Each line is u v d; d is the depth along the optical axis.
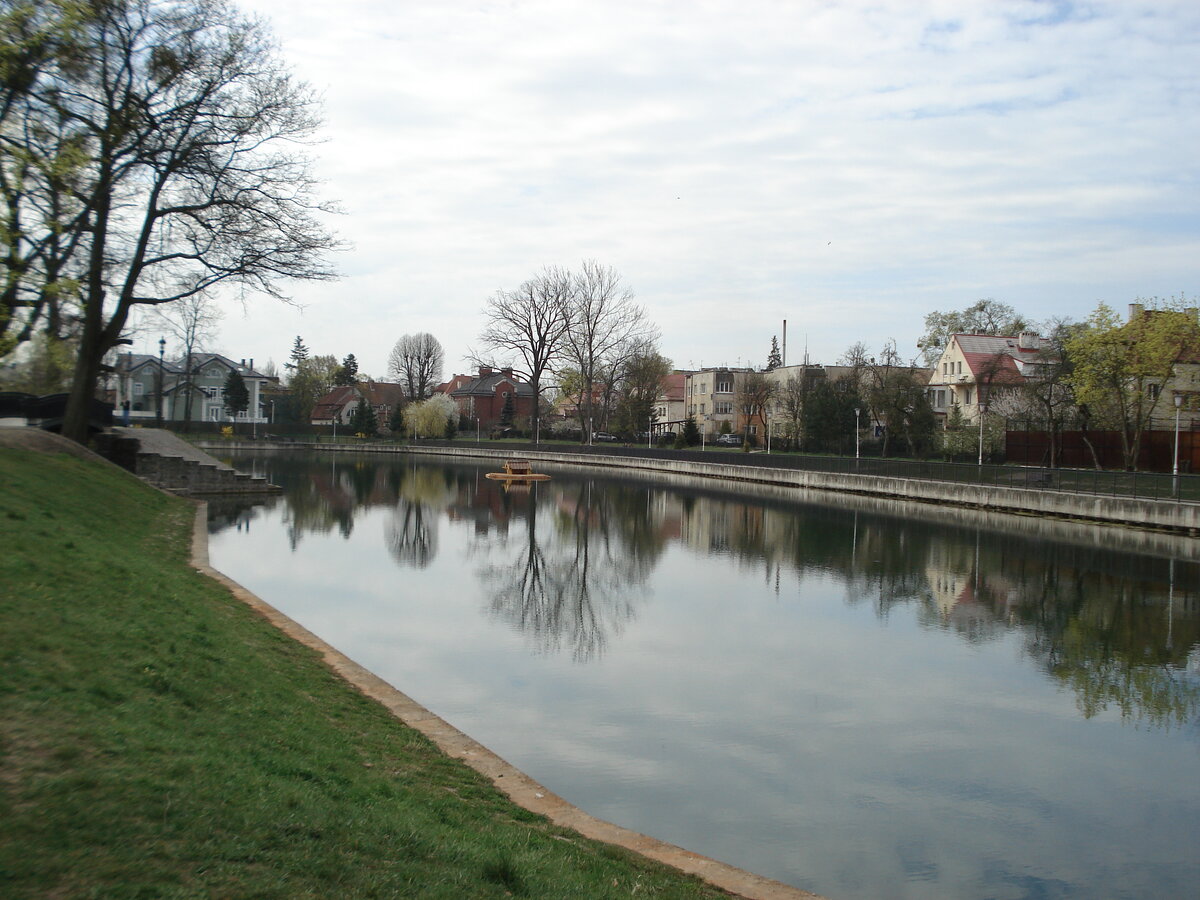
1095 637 17.34
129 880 4.43
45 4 18.94
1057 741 11.73
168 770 5.81
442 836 6.30
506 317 76.19
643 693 13.20
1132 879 8.19
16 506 13.00
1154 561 26.14
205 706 7.60
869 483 48.41
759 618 18.64
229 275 25.61
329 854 5.34
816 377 77.56
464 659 14.66
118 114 22.33
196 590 13.45
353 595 19.28
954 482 42.66
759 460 58.31
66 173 20.11
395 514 35.44
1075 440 50.31
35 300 20.95
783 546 29.02
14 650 7.02
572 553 27.09
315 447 93.44
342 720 9.17
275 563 22.62
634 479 61.25
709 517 37.34
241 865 4.89
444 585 21.03
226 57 23.89
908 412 60.84
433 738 9.67
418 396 117.94
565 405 123.38
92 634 8.15
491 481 56.66
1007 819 9.39
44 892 4.18
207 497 37.94
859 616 18.97
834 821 9.16
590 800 9.34
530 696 12.81
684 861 7.44
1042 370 50.84
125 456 36.12
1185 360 43.53
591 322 77.56
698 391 103.19
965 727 12.21
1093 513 35.16
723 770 10.38
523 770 10.04
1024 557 26.83
